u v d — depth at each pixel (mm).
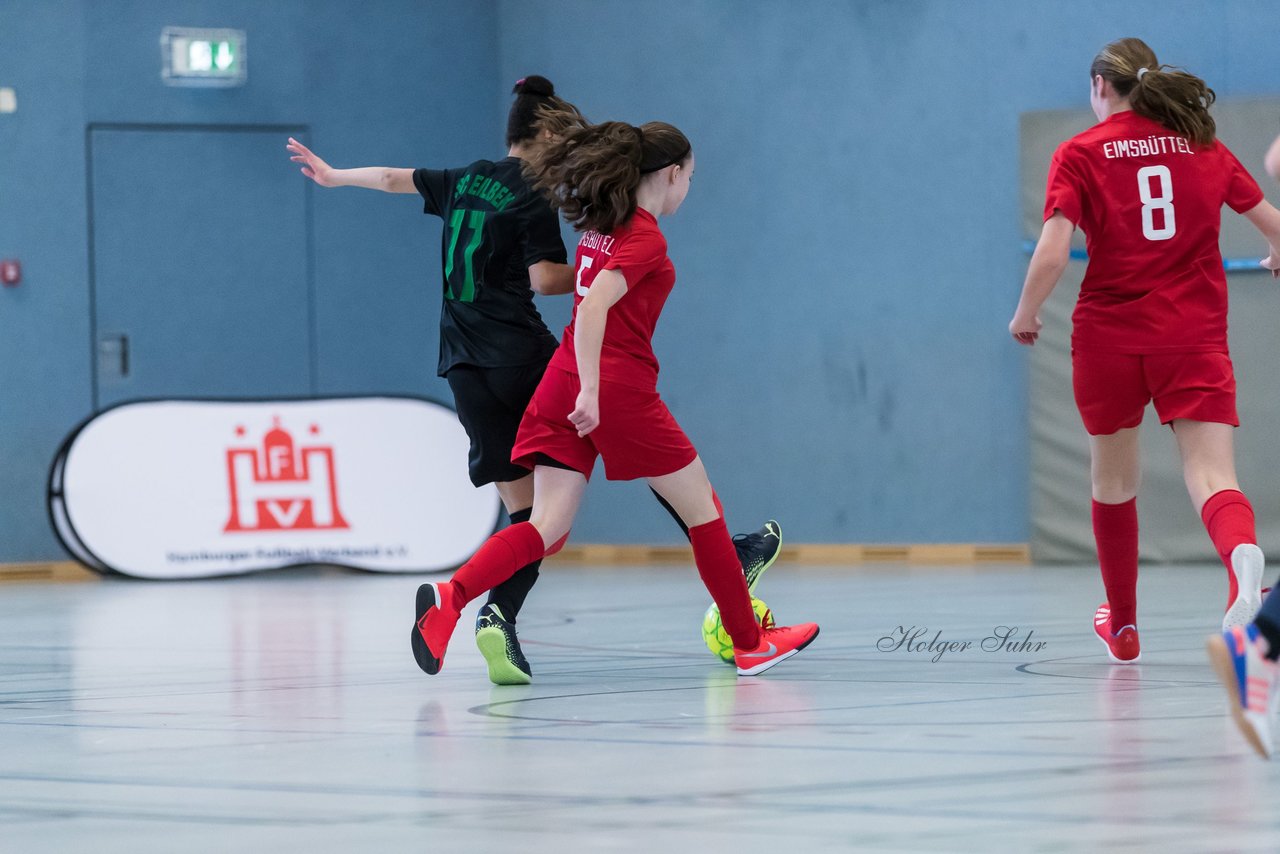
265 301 32875
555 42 33406
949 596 21875
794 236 31453
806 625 13539
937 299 30375
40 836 7133
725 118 31906
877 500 30953
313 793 8055
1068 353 28797
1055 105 29453
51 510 29359
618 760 8906
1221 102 27891
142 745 9773
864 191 30891
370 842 6895
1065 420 28828
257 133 32781
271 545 30031
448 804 7711
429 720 10695
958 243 30203
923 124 30391
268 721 10781
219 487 30031
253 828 7227
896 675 12875
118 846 6902
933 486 30500
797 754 9016
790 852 6602
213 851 6773
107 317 32000
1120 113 12805
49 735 10266
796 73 31312
